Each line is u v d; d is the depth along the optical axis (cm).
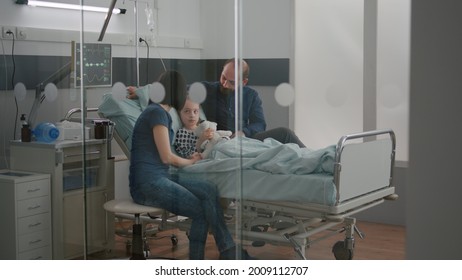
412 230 203
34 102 331
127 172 302
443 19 191
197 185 282
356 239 252
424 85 196
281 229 264
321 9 253
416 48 196
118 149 304
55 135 324
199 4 276
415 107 198
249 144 269
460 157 193
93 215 314
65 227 321
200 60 278
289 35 259
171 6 284
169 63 286
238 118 270
